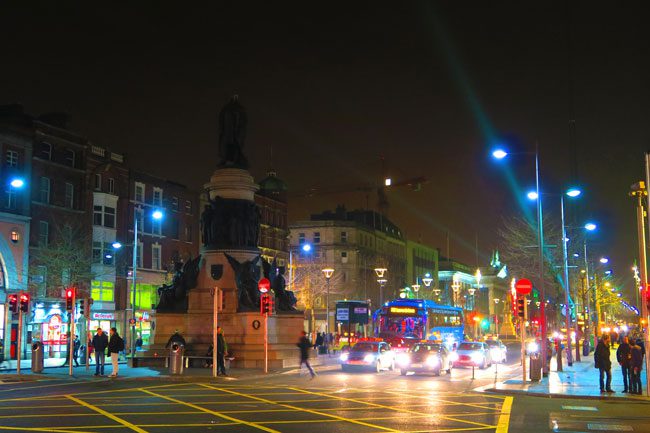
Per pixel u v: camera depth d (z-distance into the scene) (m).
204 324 41.97
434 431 16.67
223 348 34.19
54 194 59.34
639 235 29.17
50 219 58.56
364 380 33.22
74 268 55.62
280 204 101.56
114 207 66.44
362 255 119.19
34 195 57.03
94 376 32.44
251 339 40.88
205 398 23.70
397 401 23.45
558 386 30.00
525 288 32.53
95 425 17.05
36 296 54.75
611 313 111.12
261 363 39.50
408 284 140.88
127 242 67.69
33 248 56.22
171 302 43.28
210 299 42.41
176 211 76.06
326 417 19.02
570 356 47.25
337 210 126.56
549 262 59.47
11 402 21.97
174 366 33.16
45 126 58.41
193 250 78.75
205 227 44.31
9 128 54.97
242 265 42.84
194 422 17.73
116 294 65.88
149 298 70.56
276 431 16.38
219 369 35.34
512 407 22.33
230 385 29.39
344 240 116.44
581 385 30.64
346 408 21.19
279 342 43.75
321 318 100.06
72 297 34.12
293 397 24.41
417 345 38.66
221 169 44.78
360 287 116.62
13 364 46.09
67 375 32.75
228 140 45.34
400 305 55.59
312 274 101.44
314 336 70.00
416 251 150.75
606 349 27.50
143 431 16.14
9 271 53.53
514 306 41.62
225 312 41.91
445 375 38.34
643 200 30.59
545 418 19.69
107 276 65.00
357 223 118.06
